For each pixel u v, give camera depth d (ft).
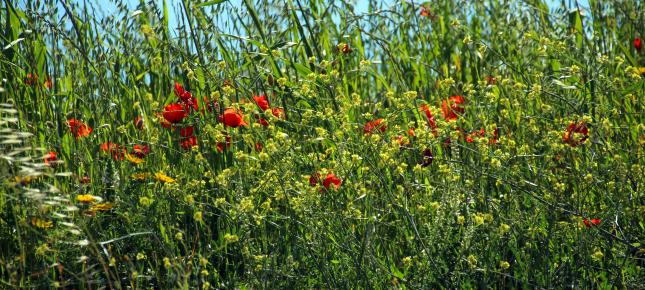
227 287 9.86
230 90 11.38
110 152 11.51
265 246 9.78
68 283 9.23
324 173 10.00
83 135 11.85
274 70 13.05
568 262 9.91
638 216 10.53
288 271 9.61
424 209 10.05
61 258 9.89
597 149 11.62
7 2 12.56
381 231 10.61
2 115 11.21
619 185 10.71
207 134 11.56
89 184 10.89
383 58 16.63
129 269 9.75
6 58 12.14
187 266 9.12
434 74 16.01
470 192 10.28
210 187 11.69
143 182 11.08
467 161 10.73
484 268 9.53
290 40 14.66
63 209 9.87
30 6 12.41
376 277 9.50
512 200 10.43
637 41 15.23
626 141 12.17
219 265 10.23
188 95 11.97
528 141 11.52
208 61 12.96
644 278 9.94
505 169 10.63
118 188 10.64
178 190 10.35
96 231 10.02
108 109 12.28
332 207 10.41
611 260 10.27
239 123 10.84
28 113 11.83
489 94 11.51
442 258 9.75
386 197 10.57
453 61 16.80
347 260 9.64
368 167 10.43
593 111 12.68
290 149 10.58
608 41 15.85
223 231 10.75
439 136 10.89
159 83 13.57
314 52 14.70
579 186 10.62
